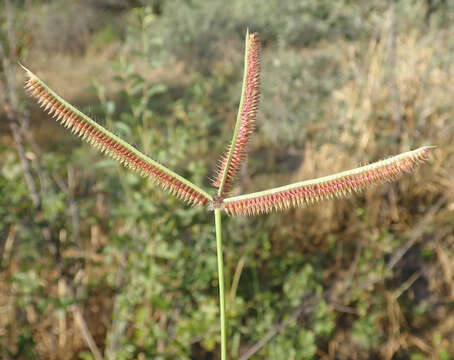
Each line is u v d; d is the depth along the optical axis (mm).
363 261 4344
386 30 6742
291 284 3916
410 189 5656
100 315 4047
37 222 3525
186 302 3691
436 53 6613
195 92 4242
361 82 6586
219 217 1391
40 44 12641
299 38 10867
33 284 3283
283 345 3439
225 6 12594
